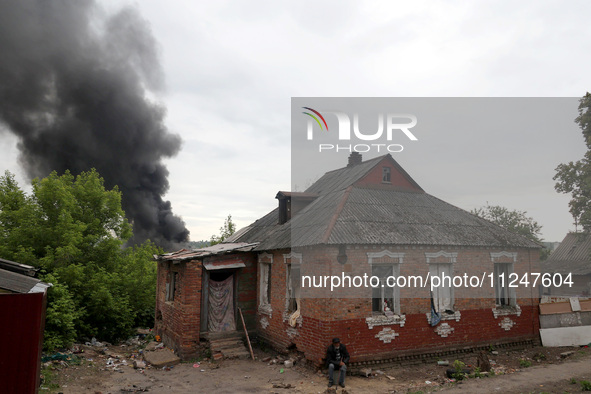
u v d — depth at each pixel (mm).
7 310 6910
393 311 11195
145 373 11453
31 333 7008
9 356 6840
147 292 18828
